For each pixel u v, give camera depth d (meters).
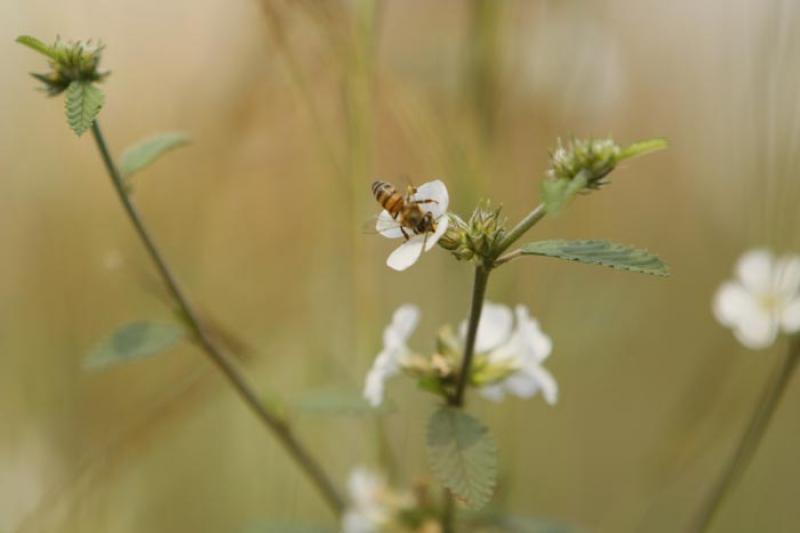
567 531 0.38
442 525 0.37
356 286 0.43
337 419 0.46
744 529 0.46
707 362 0.46
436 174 0.45
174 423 0.45
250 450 0.47
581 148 0.31
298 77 0.44
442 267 0.45
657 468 0.45
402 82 0.46
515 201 0.47
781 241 0.42
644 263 0.31
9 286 0.49
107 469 0.43
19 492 0.45
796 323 0.39
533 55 0.47
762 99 0.43
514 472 0.43
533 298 0.47
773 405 0.38
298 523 0.40
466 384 0.34
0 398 0.47
